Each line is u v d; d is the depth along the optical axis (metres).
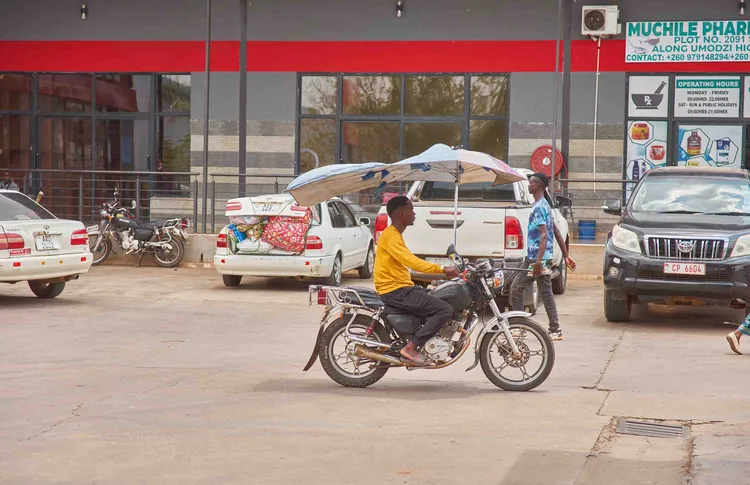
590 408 7.72
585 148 22.36
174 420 7.23
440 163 9.39
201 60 23.44
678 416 7.45
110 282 16.78
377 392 8.35
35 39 24.00
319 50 23.12
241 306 14.07
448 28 22.77
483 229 12.77
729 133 22.00
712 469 5.92
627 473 5.86
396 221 8.47
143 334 11.47
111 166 23.98
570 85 22.34
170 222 19.38
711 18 21.91
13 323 12.12
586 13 21.89
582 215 22.11
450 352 8.45
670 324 12.65
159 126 23.80
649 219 12.68
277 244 15.35
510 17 22.56
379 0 22.92
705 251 11.93
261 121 23.31
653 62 22.11
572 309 14.10
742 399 8.07
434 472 5.87
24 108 24.17
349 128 23.22
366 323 8.51
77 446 6.46
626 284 12.11
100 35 23.78
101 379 8.79
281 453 6.30
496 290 8.53
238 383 8.69
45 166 24.19
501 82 22.72
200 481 5.68
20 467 5.95
